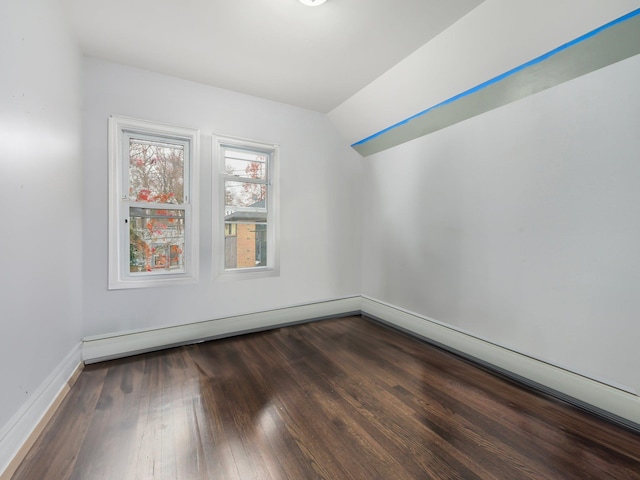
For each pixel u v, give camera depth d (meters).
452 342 2.49
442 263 2.66
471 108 2.31
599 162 1.66
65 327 1.86
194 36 2.02
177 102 2.55
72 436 1.44
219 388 1.90
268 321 3.05
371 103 2.89
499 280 2.20
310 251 3.32
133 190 2.45
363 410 1.68
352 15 1.83
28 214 1.40
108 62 2.29
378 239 3.44
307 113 3.25
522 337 2.06
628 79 1.54
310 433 1.48
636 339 1.55
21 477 1.20
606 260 1.65
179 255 2.64
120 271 2.38
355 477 1.21
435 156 2.71
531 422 1.59
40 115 1.51
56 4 1.67
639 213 1.53
